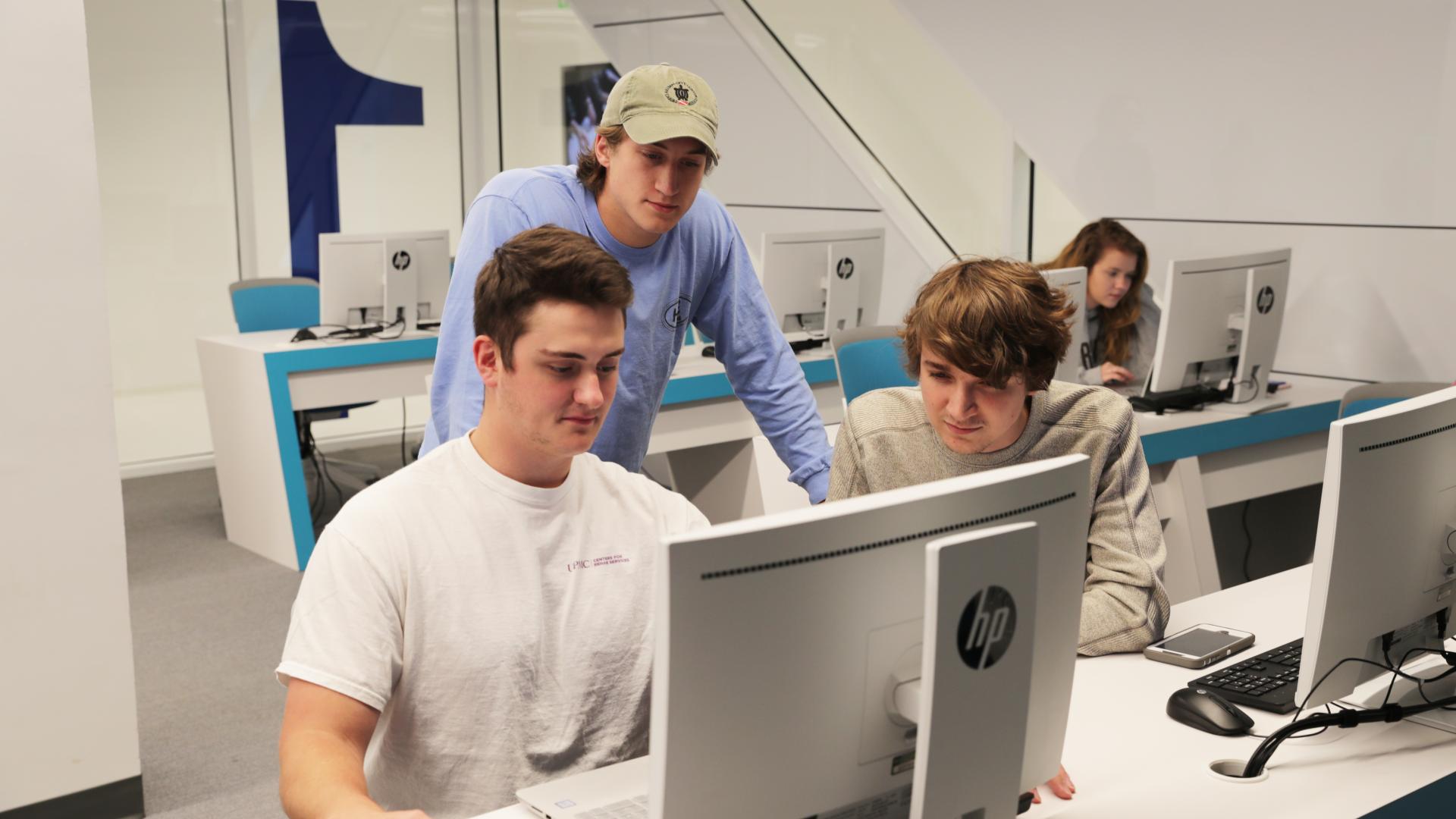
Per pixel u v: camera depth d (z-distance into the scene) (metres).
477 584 1.42
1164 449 3.45
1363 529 1.50
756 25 6.29
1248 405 3.79
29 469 2.58
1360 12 4.34
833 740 1.15
